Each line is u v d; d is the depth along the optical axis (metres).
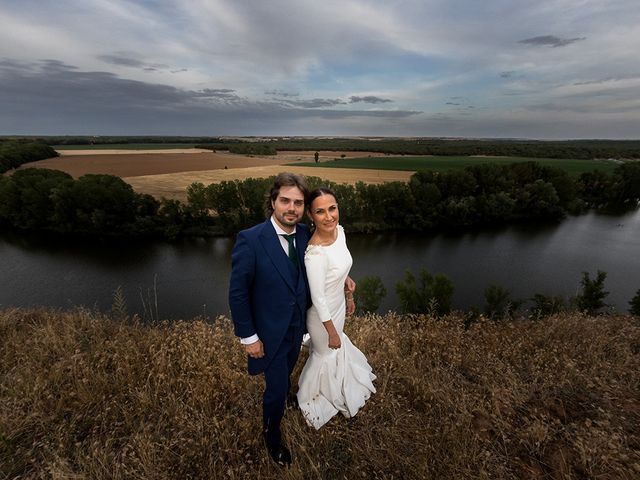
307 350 3.32
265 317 2.14
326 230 2.22
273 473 2.14
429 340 3.52
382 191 53.00
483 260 40.97
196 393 2.67
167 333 3.63
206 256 41.06
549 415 2.55
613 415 2.53
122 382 2.83
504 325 4.18
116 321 4.14
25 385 2.71
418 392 2.79
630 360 3.32
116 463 2.03
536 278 36.41
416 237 49.44
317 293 2.23
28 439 2.36
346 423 2.53
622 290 33.78
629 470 2.04
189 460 2.17
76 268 37.69
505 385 2.91
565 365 3.04
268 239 2.08
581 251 44.09
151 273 36.38
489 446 2.31
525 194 59.84
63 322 3.89
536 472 2.12
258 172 79.12
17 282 34.03
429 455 2.18
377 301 18.28
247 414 2.57
